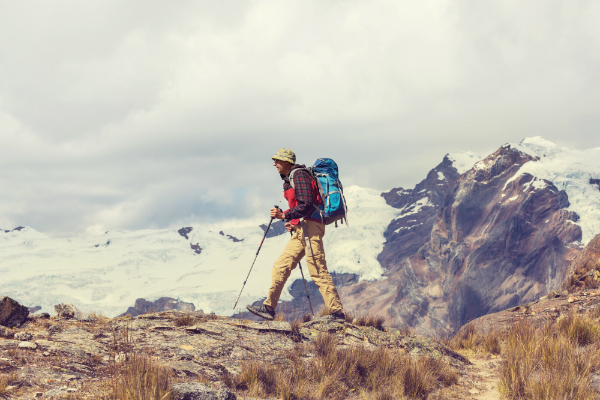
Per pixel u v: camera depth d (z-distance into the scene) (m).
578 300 11.59
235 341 6.35
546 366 5.76
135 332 6.51
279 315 7.96
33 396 3.82
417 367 5.87
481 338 9.33
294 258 7.56
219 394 4.07
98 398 3.81
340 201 7.31
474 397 5.55
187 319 7.25
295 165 7.36
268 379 5.03
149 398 3.72
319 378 5.31
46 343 5.45
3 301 6.34
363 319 8.48
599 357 6.04
